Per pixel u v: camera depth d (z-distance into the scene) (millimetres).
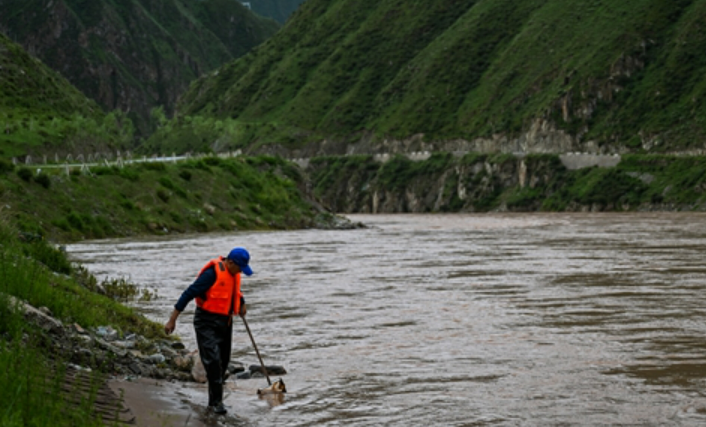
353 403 10742
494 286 22375
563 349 13750
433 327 16156
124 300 20188
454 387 11430
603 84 169250
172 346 14055
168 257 32688
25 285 13008
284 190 68625
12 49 128250
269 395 11211
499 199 169875
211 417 10031
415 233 55031
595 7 194000
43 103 119250
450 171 184625
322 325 16672
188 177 60500
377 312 18203
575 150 166500
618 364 12562
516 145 179625
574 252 33969
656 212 116750
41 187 46000
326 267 28922
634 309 17781
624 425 9516
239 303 10898
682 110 152375
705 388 11047
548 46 194875
